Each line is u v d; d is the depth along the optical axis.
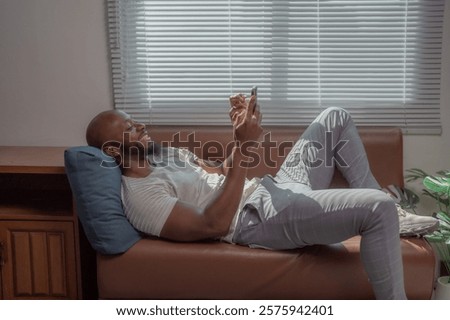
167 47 2.74
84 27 2.76
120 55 2.75
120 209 2.10
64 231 2.30
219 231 2.03
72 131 2.86
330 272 1.97
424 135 2.75
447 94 2.71
